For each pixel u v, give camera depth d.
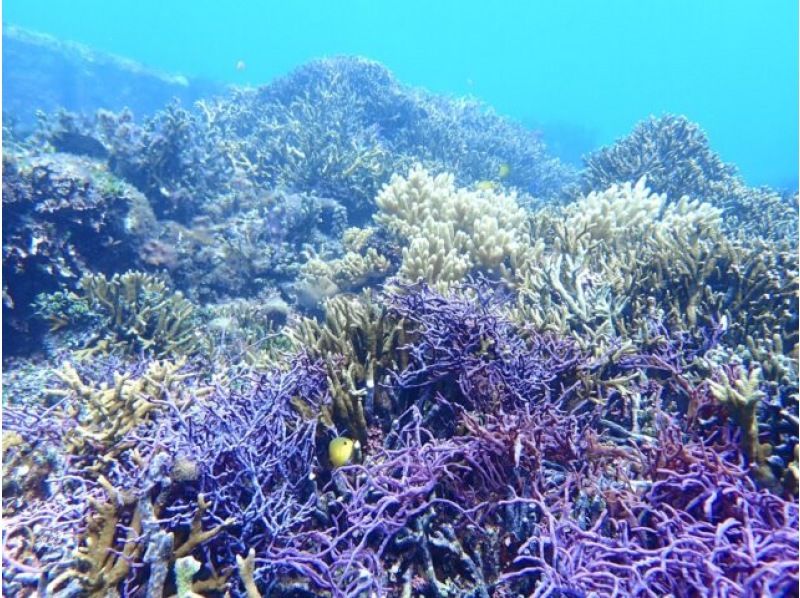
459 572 2.82
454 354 3.64
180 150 8.86
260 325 7.09
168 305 6.52
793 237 8.73
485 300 4.61
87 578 2.40
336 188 10.37
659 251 5.63
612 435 3.67
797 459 2.77
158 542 2.47
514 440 2.96
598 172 11.90
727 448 3.05
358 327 4.05
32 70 24.50
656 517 2.79
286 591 2.73
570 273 5.48
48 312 6.04
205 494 2.81
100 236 6.99
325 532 2.92
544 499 2.90
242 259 8.00
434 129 14.78
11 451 3.58
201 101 15.38
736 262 5.15
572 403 3.81
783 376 3.55
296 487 3.16
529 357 3.84
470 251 6.76
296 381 3.75
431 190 8.10
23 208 6.25
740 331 4.63
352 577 2.72
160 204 8.52
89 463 3.42
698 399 3.42
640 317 4.89
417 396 3.74
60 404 4.05
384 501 2.85
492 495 2.98
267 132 13.12
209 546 2.80
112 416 3.75
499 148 15.98
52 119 10.01
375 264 7.24
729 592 2.27
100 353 5.74
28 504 3.26
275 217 8.69
